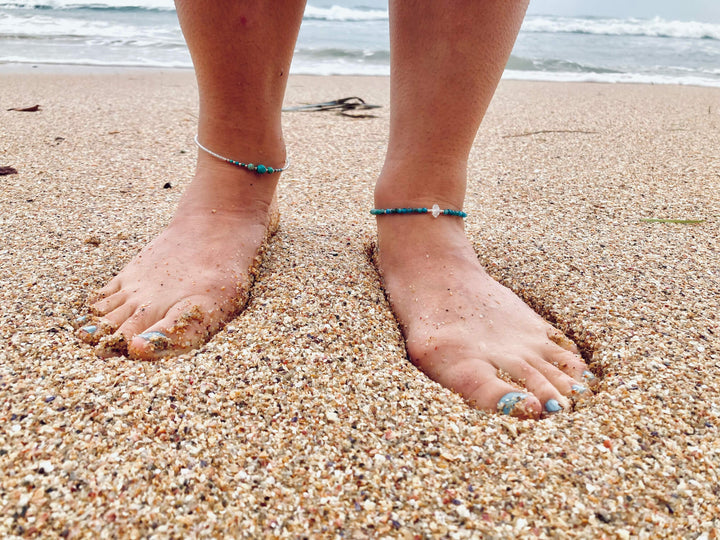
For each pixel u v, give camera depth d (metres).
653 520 0.28
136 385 0.35
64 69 1.81
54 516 0.27
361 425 0.34
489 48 0.41
